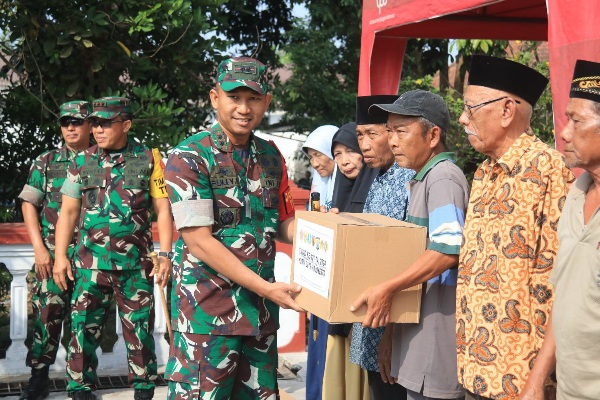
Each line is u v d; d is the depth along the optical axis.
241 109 3.25
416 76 13.02
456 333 2.84
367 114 3.69
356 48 14.33
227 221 3.30
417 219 3.13
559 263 2.42
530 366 2.60
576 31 3.51
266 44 13.10
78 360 4.89
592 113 2.33
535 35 6.79
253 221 3.37
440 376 3.04
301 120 14.48
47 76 7.69
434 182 3.06
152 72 8.02
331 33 14.18
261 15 12.84
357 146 4.14
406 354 3.10
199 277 3.30
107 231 4.82
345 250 2.88
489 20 6.60
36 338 5.24
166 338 6.36
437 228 2.95
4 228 5.75
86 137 5.32
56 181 5.32
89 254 4.85
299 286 3.17
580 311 2.30
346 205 4.32
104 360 5.88
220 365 3.31
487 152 2.82
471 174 9.49
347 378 4.04
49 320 5.23
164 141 7.42
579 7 3.49
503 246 2.64
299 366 5.91
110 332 7.68
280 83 14.38
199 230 3.22
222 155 3.32
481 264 2.71
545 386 2.55
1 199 8.41
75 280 4.95
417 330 3.07
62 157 5.34
